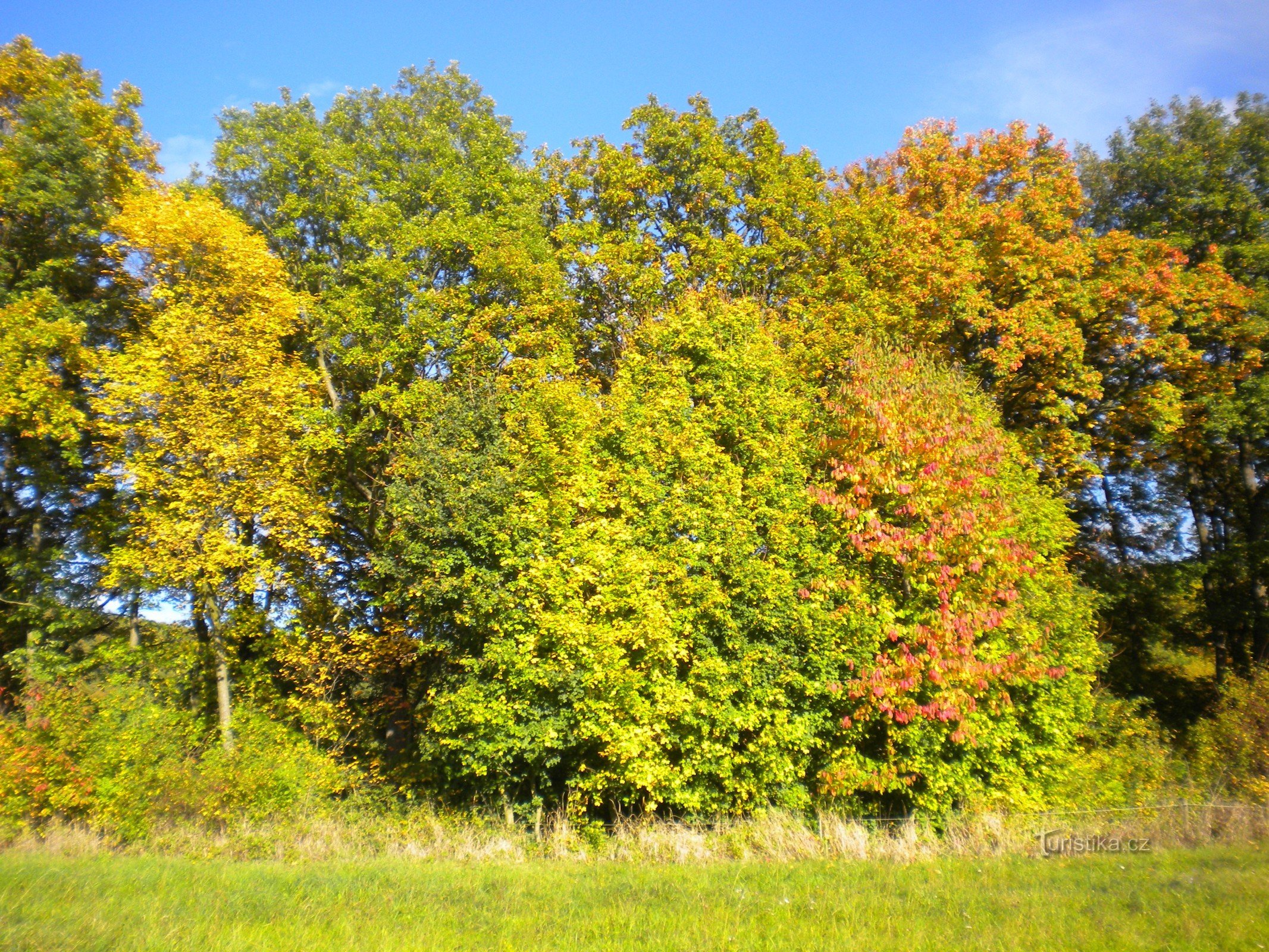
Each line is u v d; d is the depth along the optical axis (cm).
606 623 1277
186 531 1527
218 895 864
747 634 1319
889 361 1446
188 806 1345
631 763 1261
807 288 2023
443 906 843
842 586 1303
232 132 2214
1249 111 2428
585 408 1480
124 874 965
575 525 1388
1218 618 2434
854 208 2167
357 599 2000
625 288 2080
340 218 2164
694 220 2205
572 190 2353
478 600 1273
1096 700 1733
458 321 1994
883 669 1251
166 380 1587
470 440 1409
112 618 1952
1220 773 1537
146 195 1783
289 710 1830
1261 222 2300
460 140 2422
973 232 2078
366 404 2016
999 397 2053
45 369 1644
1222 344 2278
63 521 1944
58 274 1855
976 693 1273
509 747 1281
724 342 1525
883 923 738
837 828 1173
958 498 1295
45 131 1761
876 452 1336
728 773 1303
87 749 1408
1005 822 1250
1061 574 1568
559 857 1206
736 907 810
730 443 1454
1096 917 739
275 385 1666
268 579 1658
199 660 1762
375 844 1284
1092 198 2636
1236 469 2570
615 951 677
